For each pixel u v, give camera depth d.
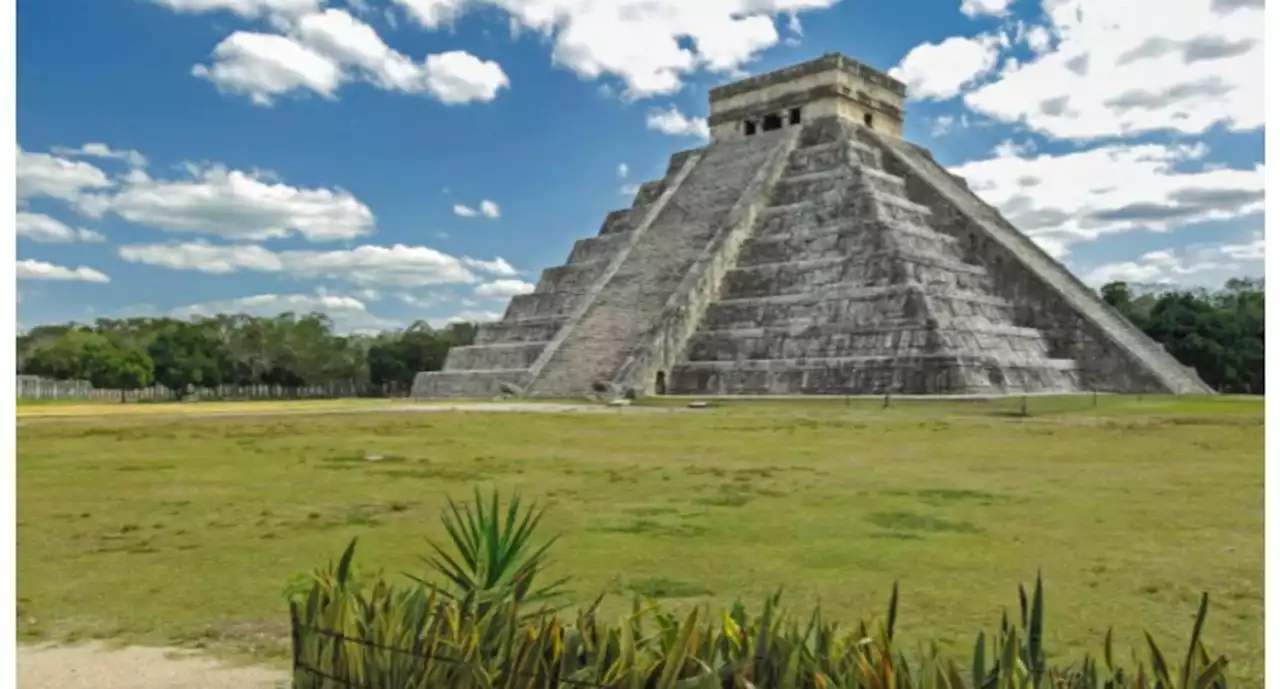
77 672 7.47
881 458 20.86
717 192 61.53
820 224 54.62
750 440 25.27
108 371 77.00
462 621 5.64
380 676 5.36
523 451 22.73
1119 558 10.87
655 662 5.03
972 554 11.12
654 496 15.48
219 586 9.99
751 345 50.62
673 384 51.91
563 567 10.50
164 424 33.09
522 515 13.61
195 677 7.34
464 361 59.00
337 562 10.88
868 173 55.34
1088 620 8.50
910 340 44.97
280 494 16.03
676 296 53.12
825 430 28.16
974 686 4.89
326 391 93.94
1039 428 27.92
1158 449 22.20
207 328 89.88
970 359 43.62
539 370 51.50
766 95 65.56
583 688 4.97
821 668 4.93
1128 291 74.50
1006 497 15.25
